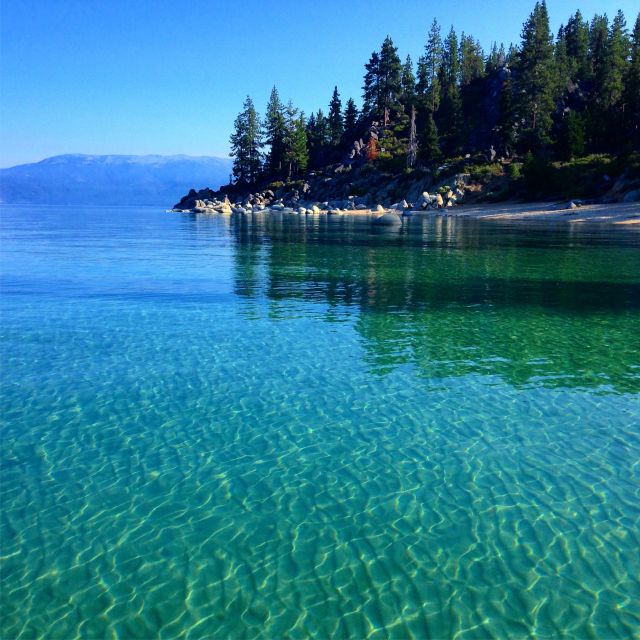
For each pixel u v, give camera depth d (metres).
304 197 129.50
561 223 63.69
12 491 8.74
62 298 22.33
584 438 10.47
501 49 163.88
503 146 105.12
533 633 6.04
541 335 17.30
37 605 6.44
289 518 8.07
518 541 7.54
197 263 33.28
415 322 18.81
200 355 15.15
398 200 108.31
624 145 90.81
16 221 91.62
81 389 12.73
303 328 17.98
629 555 7.24
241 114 151.12
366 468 9.45
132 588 6.70
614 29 131.50
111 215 120.88
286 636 6.00
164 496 8.63
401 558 7.21
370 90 146.50
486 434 10.65
